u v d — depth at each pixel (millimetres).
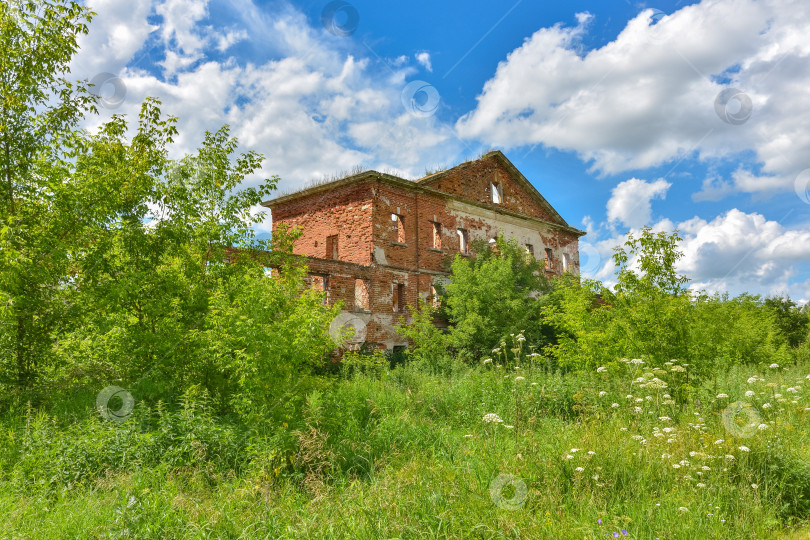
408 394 8664
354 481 5238
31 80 9039
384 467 5797
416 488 4613
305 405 6539
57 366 8984
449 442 6438
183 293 9188
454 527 3779
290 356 6711
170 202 9828
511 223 25359
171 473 5340
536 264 21297
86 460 5559
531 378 9055
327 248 20922
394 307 20094
